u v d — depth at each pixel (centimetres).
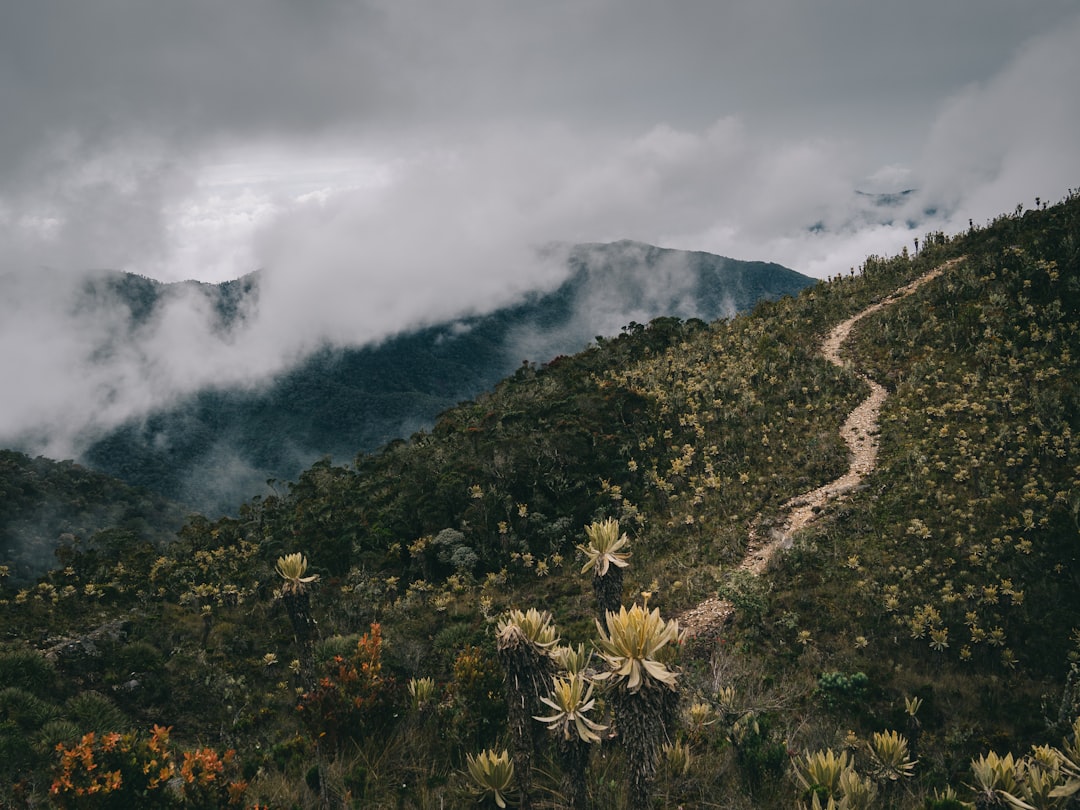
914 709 1300
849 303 5100
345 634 2488
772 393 3884
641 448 3503
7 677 1903
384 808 812
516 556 2928
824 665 1880
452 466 3738
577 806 593
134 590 3183
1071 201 4512
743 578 2144
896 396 3506
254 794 841
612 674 509
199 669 2256
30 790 1088
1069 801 576
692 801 765
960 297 4144
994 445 2742
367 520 3669
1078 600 1986
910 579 2208
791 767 807
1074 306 3484
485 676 1039
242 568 3584
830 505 2712
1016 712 1677
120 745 762
